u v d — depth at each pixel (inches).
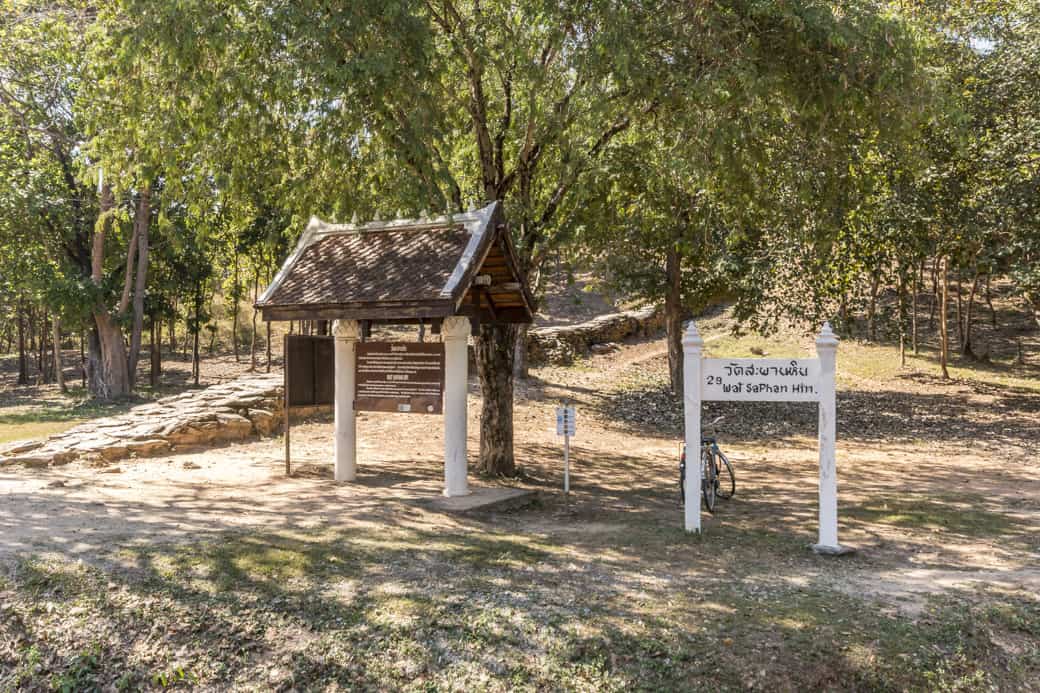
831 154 481.7
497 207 419.8
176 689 212.7
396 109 430.6
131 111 415.5
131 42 379.6
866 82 444.8
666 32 440.1
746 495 511.5
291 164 464.4
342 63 402.9
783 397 342.6
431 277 398.3
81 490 404.5
